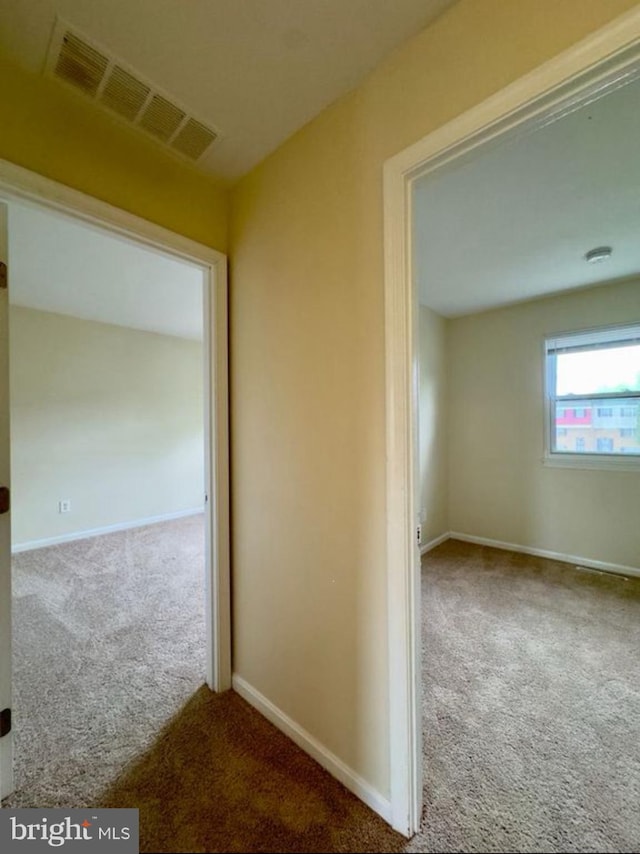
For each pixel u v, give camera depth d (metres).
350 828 1.10
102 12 1.00
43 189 1.19
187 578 2.99
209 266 1.68
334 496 1.28
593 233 2.24
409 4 0.98
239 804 1.18
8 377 1.26
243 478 1.66
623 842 1.07
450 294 3.28
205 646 1.92
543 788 1.22
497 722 1.50
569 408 3.33
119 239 1.44
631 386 3.04
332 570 1.29
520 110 0.87
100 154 1.33
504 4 0.89
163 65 1.14
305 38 1.07
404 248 1.08
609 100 1.30
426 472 3.63
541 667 1.84
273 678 1.52
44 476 3.86
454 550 3.57
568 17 0.80
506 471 3.63
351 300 1.22
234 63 1.14
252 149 1.49
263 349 1.55
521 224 2.14
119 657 1.95
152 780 1.26
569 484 3.28
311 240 1.35
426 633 2.14
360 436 1.20
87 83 1.20
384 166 1.11
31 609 2.47
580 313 3.22
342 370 1.25
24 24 1.03
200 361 5.30
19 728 1.48
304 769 1.30
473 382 3.83
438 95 1.00
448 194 1.86
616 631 2.16
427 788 1.22
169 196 1.52
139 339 4.64
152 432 4.76
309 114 1.32
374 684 1.17
